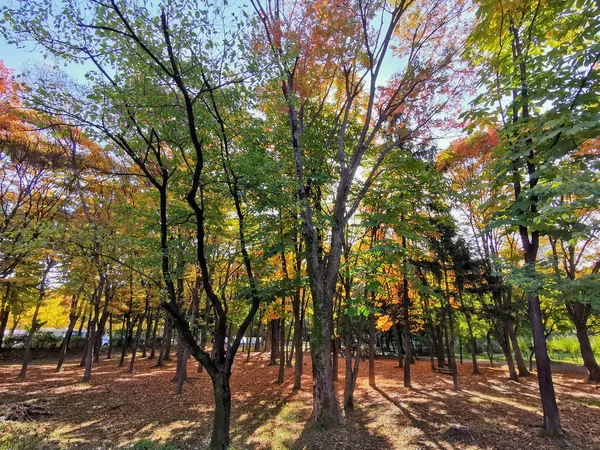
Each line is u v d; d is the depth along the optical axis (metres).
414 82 10.87
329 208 14.05
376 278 11.41
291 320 23.73
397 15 10.39
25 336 27.45
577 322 17.31
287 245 9.29
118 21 5.62
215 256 10.09
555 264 6.14
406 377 15.15
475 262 15.52
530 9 6.78
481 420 9.37
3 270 11.90
